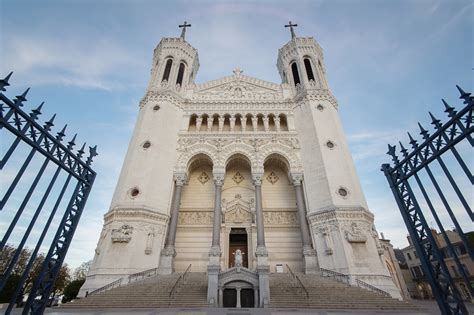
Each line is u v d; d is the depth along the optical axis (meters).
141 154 26.03
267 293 15.55
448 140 5.11
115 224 21.53
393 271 32.44
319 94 31.75
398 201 6.50
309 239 23.83
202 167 31.20
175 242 25.95
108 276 19.14
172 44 36.44
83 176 6.53
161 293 16.17
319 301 15.05
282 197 29.20
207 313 12.49
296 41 37.53
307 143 28.55
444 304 5.15
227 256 25.41
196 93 34.69
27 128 4.93
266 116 32.12
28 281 28.14
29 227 4.98
